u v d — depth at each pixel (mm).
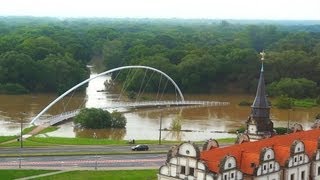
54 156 163125
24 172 143250
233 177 107188
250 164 110625
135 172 147000
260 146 118562
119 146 184250
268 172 112812
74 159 160000
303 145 120688
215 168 105062
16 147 177625
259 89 136500
